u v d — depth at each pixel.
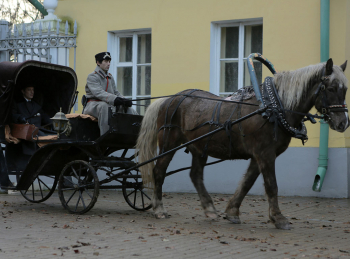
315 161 9.60
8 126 8.19
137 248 5.10
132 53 11.66
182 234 5.89
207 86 10.61
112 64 11.80
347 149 9.41
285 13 9.93
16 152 8.41
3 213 7.59
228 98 6.64
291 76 6.14
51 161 7.96
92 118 7.71
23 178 7.93
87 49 11.71
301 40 9.80
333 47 9.52
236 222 6.77
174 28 10.91
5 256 4.68
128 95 11.77
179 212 7.91
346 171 9.40
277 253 4.93
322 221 7.10
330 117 5.86
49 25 10.73
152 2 11.12
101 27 11.62
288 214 7.74
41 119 8.94
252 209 8.24
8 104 7.93
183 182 10.71
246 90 6.53
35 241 5.41
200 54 10.68
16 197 10.02
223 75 10.76
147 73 11.55
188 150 7.64
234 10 10.37
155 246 5.20
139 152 7.44
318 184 9.37
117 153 11.23
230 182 10.27
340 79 5.83
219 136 6.58
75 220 6.97
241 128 6.31
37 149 8.13
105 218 7.17
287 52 9.92
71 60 11.80
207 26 10.61
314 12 9.68
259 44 10.48
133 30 11.49
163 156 7.27
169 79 10.96
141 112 11.63
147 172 7.33
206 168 10.50
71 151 8.05
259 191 10.11
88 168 7.46
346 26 9.41
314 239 5.69
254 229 6.31
